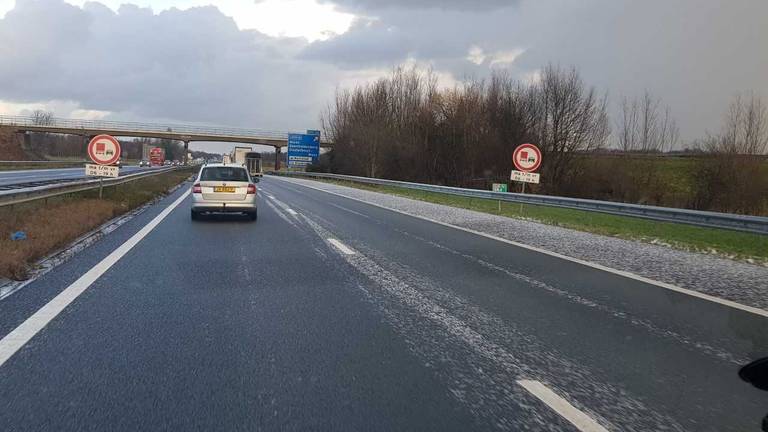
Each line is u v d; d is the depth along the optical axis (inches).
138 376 186.2
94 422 153.6
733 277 379.9
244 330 237.9
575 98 2070.6
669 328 253.1
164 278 335.6
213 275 347.6
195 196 664.4
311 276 350.0
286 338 228.7
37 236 453.7
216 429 150.9
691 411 167.8
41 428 149.7
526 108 2154.3
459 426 154.9
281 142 3604.8
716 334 245.1
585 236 586.9
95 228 557.6
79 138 4972.9
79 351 208.4
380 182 1679.4
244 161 2591.0
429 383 185.0
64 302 274.7
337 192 1395.2
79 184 767.7
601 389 183.3
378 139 2524.6
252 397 171.6
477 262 410.6
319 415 160.1
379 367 198.5
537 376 193.3
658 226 689.6
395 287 323.6
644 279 362.9
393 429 152.5
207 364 198.2
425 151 2411.4
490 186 2095.2
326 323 250.5
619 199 1919.3
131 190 1047.6
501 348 221.8
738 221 507.5
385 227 622.5
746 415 165.5
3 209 608.4
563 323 258.1
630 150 2068.2
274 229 589.9
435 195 1285.7
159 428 150.8
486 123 2230.6
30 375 185.2
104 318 250.4
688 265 425.4
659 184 1904.5
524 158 839.1
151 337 226.2
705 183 1761.8
